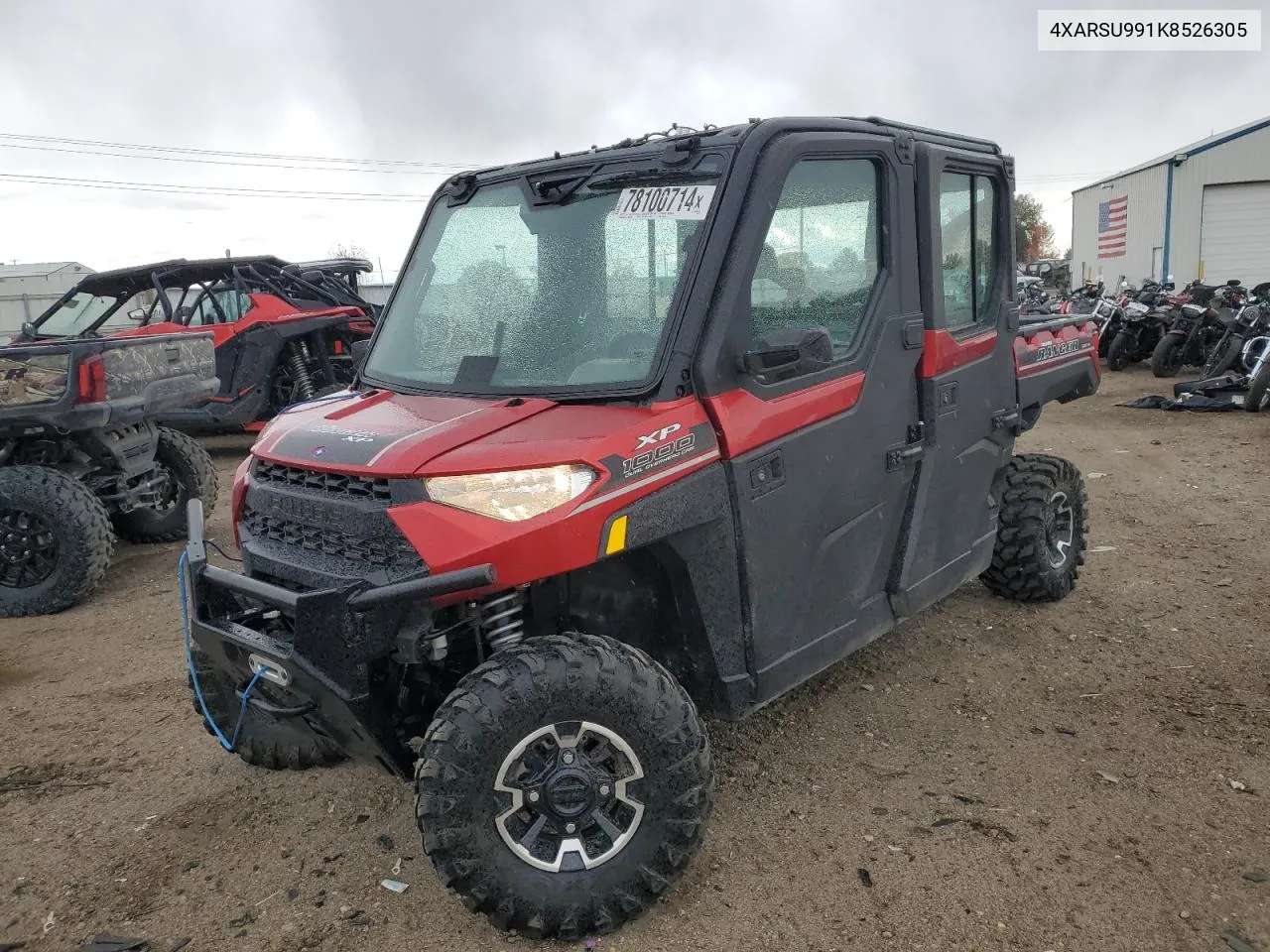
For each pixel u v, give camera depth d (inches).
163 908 113.3
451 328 130.4
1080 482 201.0
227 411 406.0
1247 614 187.3
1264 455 323.9
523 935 102.6
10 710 170.7
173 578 249.4
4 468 222.7
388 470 100.0
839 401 126.0
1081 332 205.9
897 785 132.8
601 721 99.9
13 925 111.1
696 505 108.7
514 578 97.8
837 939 102.7
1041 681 164.1
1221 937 100.1
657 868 102.7
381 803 134.5
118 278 418.0
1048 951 99.3
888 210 134.0
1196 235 1005.2
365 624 99.7
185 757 150.7
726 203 112.5
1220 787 128.0
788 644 124.3
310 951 104.7
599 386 110.1
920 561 148.5
